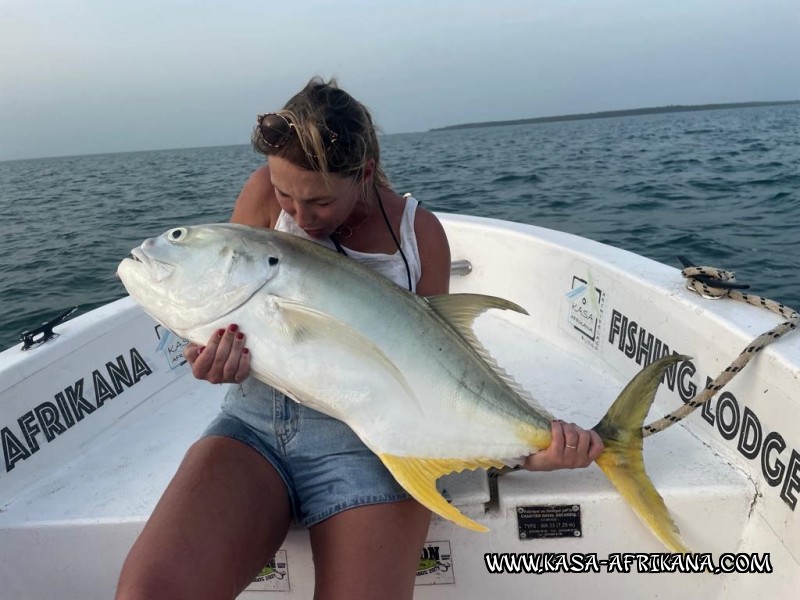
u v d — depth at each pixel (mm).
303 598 1859
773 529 1709
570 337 2920
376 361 1590
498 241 3336
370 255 1829
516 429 1676
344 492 1618
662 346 2254
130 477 2182
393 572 1511
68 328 2508
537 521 1828
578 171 16797
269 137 1511
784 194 10633
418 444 1617
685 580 1822
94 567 1953
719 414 1978
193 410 2686
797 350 1710
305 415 1712
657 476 1897
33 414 2225
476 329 3246
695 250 7230
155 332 2816
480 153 28828
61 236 11508
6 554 1954
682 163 17203
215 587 1373
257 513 1555
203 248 1606
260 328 1572
